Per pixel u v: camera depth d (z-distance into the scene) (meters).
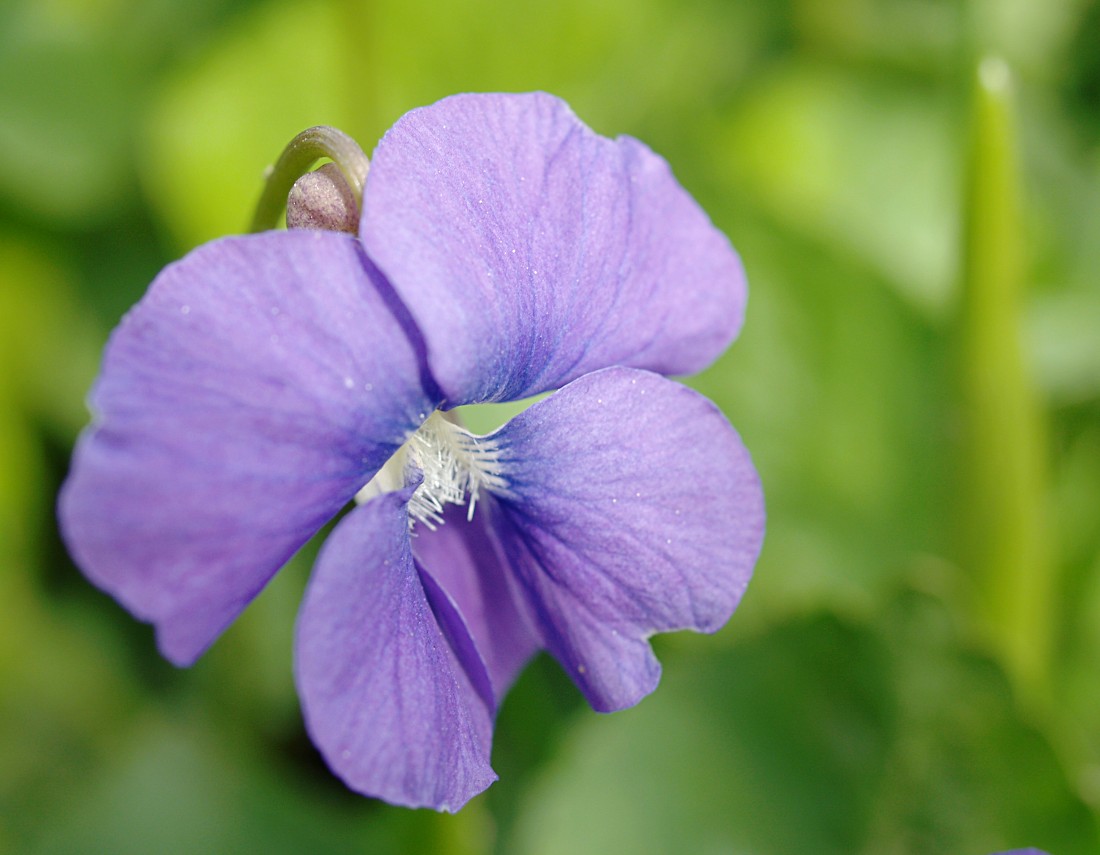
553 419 0.11
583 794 0.14
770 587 0.15
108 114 0.19
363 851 0.15
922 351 0.16
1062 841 0.14
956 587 0.15
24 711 0.16
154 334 0.10
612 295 0.11
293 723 0.16
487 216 0.11
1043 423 0.17
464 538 0.12
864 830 0.14
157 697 0.17
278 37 0.18
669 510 0.11
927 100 0.20
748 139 0.19
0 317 0.18
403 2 0.19
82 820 0.15
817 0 0.20
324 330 0.10
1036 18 0.20
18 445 0.18
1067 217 0.19
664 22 0.20
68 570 0.18
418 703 0.11
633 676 0.11
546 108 0.11
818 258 0.16
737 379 0.17
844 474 0.16
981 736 0.14
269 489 0.10
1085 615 0.16
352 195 0.11
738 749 0.14
